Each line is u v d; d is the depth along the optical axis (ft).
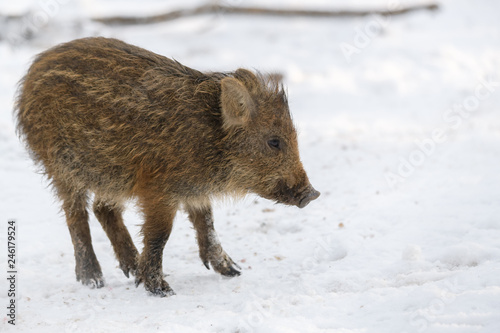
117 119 56.75
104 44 59.11
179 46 172.76
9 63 149.28
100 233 73.92
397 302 47.78
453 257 57.47
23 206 81.61
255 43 175.94
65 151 58.49
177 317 50.08
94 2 187.83
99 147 57.36
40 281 60.80
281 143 58.23
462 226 65.36
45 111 58.13
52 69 58.08
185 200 58.49
